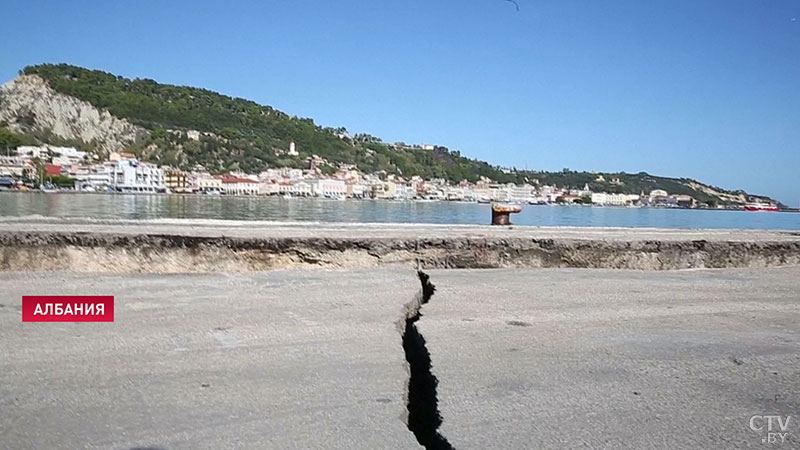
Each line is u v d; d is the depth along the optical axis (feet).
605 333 13.96
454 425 8.98
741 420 9.39
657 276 21.89
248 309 15.33
